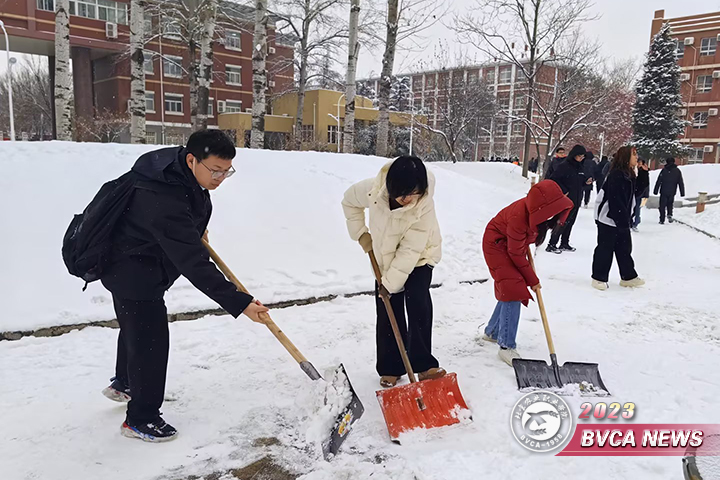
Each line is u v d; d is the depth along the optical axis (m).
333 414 2.78
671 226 12.09
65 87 11.20
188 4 21.83
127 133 31.56
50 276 4.66
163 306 2.74
